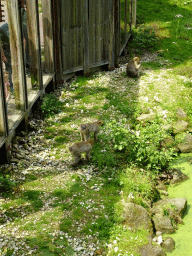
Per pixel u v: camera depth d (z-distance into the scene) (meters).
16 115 9.26
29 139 9.67
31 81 10.03
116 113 10.84
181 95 11.75
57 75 11.73
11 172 8.69
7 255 7.25
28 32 9.66
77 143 8.87
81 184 8.64
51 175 8.80
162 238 8.06
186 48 14.77
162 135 9.77
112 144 9.71
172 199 8.68
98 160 9.10
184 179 9.38
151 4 18.69
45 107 10.59
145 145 9.33
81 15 11.76
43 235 7.57
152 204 8.66
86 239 7.61
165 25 16.41
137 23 16.64
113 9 12.40
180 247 7.95
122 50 13.80
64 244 7.48
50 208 8.07
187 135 10.35
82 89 11.84
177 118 10.87
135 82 12.30
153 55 14.35
